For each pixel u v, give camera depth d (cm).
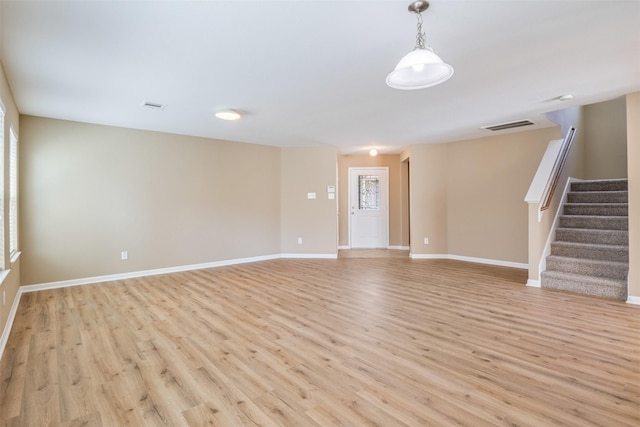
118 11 204
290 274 523
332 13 207
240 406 182
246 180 635
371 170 805
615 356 237
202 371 220
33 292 417
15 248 376
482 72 302
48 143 438
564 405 180
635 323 301
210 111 418
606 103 612
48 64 279
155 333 284
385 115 443
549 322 305
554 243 459
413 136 586
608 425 164
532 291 412
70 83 320
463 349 250
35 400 188
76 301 378
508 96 369
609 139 610
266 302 373
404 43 246
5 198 303
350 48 254
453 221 648
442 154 655
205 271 548
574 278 406
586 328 290
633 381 204
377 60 274
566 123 536
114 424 168
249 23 218
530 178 548
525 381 205
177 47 251
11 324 302
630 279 361
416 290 421
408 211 800
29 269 422
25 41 240
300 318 320
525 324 300
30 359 237
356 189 809
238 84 327
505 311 336
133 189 506
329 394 192
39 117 431
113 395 193
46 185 435
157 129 516
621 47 256
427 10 204
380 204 808
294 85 330
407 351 248
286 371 219
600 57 274
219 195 599
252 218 644
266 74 303
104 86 329
